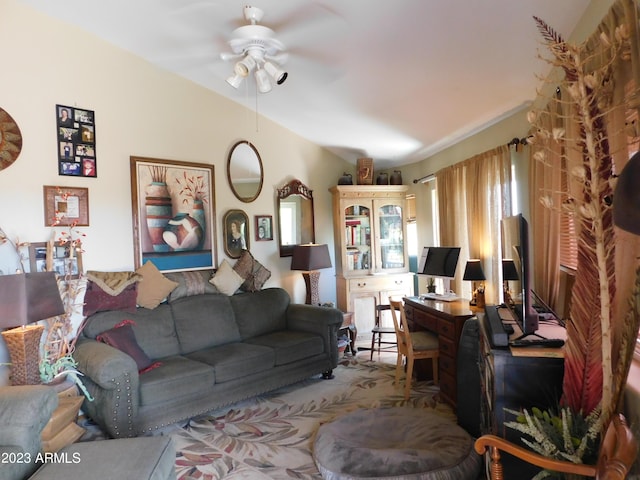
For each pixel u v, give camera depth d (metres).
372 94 3.35
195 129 3.88
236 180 4.19
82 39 3.21
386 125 4.01
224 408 3.13
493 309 2.24
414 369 3.70
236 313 3.76
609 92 1.45
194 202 3.85
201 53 3.36
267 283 4.44
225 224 4.07
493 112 3.29
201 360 3.07
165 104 3.68
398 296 5.02
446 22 2.23
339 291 5.02
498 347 1.78
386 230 5.16
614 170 1.44
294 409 3.10
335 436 2.46
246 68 2.65
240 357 3.11
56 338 2.87
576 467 1.22
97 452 1.73
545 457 1.29
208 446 2.58
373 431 2.54
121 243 3.38
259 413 3.04
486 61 2.56
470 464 2.14
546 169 2.42
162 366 2.91
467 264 3.46
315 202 4.98
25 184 2.93
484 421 2.15
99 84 3.30
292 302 4.66
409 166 5.33
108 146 3.34
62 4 2.90
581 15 1.91
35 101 2.98
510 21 2.12
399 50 2.62
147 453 1.73
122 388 2.47
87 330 2.98
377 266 5.07
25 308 2.13
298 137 4.79
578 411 1.52
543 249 2.50
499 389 1.75
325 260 4.41
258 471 2.29
